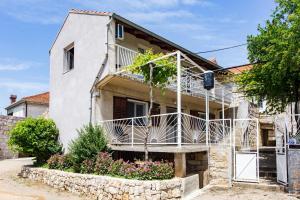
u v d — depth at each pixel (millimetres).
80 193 11695
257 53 12828
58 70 17047
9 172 16547
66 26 16766
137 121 15383
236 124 17609
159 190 9562
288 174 10047
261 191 10398
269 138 23719
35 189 12812
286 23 11477
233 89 21359
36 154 15781
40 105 28625
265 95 13938
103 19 14172
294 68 10625
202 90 18203
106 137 13289
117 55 14070
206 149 12250
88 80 14469
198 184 11477
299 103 12828
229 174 11477
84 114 14422
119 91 14711
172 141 15609
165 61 11875
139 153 13227
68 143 15172
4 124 22266
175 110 18406
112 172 11195
